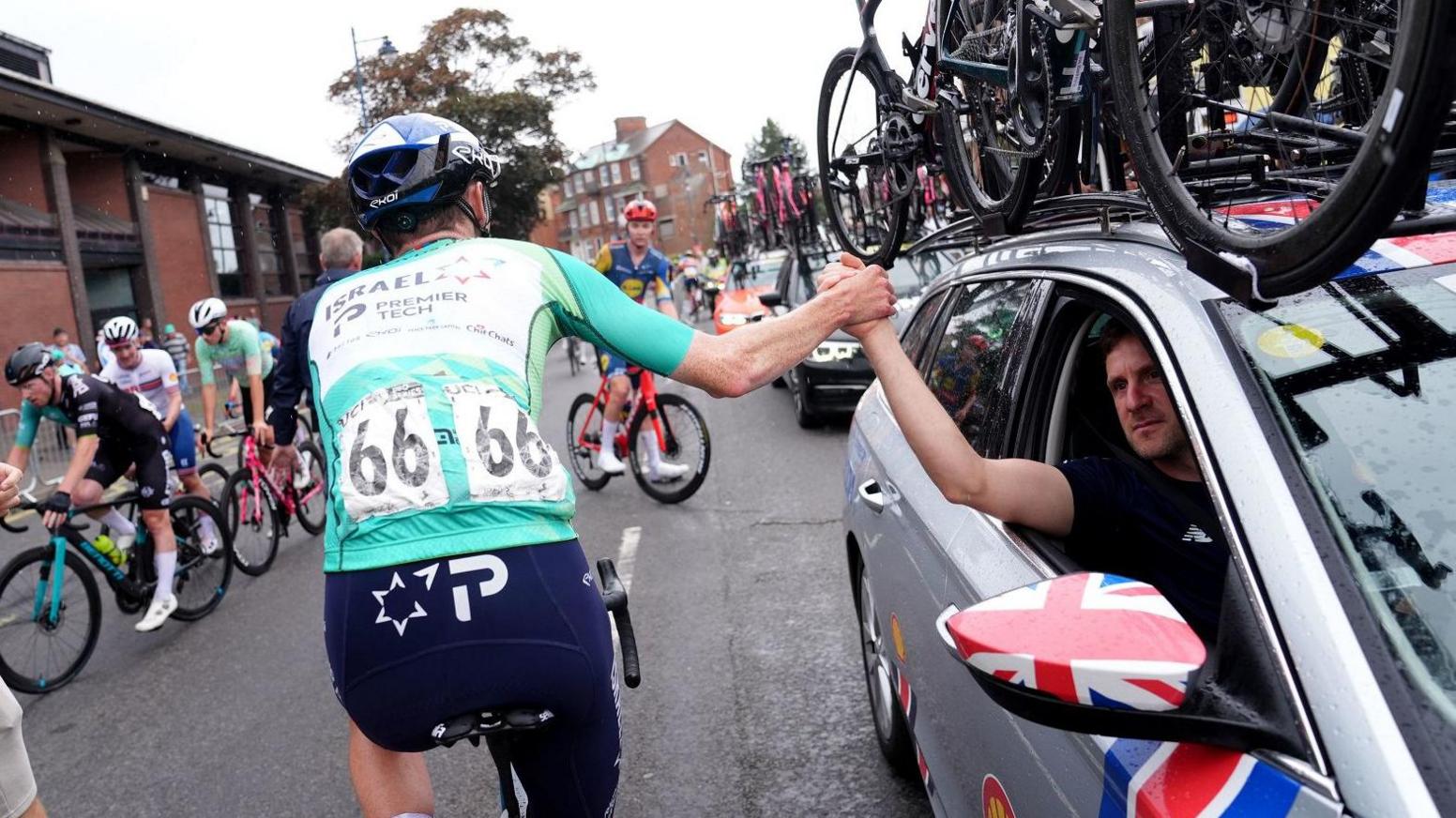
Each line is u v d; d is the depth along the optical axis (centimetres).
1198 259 168
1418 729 113
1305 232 138
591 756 187
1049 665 123
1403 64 119
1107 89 232
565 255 195
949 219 385
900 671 289
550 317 190
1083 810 151
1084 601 132
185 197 3006
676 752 377
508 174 3528
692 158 10025
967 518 230
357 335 180
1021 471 209
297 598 651
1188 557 202
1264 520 138
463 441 169
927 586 243
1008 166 287
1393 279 166
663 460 756
